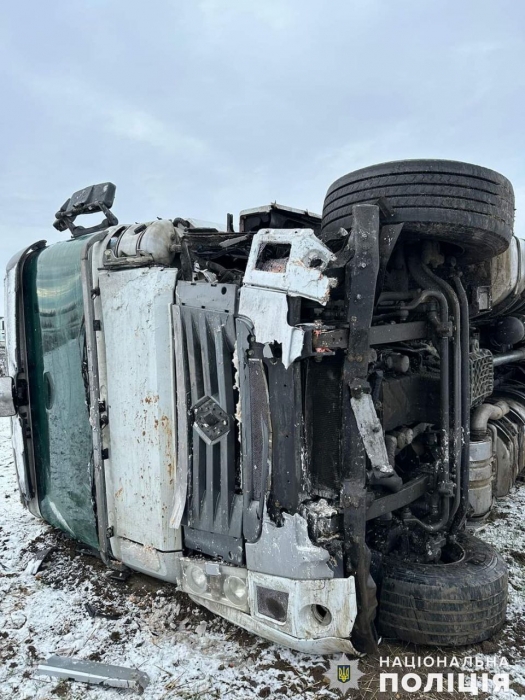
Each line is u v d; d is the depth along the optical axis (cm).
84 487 355
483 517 455
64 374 367
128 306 313
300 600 250
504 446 506
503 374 657
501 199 294
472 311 414
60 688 259
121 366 321
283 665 266
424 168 280
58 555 396
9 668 275
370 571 284
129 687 254
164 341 296
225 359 271
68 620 313
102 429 333
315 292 238
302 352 242
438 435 325
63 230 427
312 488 266
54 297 370
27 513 486
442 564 297
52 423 388
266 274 254
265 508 259
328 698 245
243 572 271
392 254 329
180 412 291
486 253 325
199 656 275
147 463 308
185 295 288
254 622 269
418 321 317
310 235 245
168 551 302
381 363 308
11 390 401
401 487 301
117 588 345
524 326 539
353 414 254
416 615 272
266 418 258
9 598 342
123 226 338
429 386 327
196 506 286
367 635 258
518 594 337
